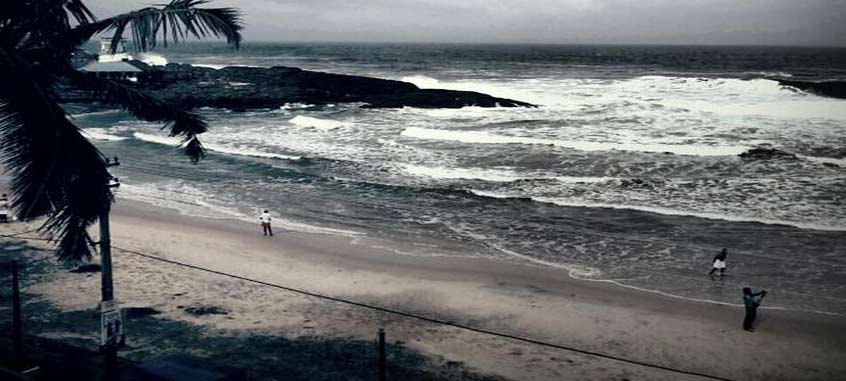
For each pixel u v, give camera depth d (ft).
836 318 42.60
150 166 97.35
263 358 35.88
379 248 58.90
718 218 65.05
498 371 35.27
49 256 53.72
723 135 106.32
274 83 214.28
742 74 254.47
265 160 100.17
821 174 80.07
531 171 87.81
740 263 53.26
